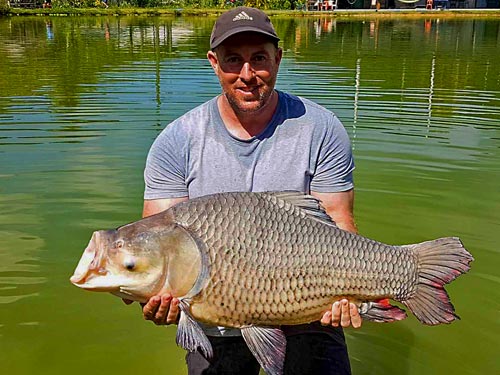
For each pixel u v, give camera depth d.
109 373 3.61
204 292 2.50
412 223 5.31
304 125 3.12
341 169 3.17
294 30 26.25
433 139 7.71
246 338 2.61
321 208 2.70
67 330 3.99
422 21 34.41
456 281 4.46
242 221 2.55
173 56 15.65
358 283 2.68
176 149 3.14
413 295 2.79
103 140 7.59
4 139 7.62
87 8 44.47
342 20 35.00
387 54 16.92
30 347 3.81
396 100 10.09
